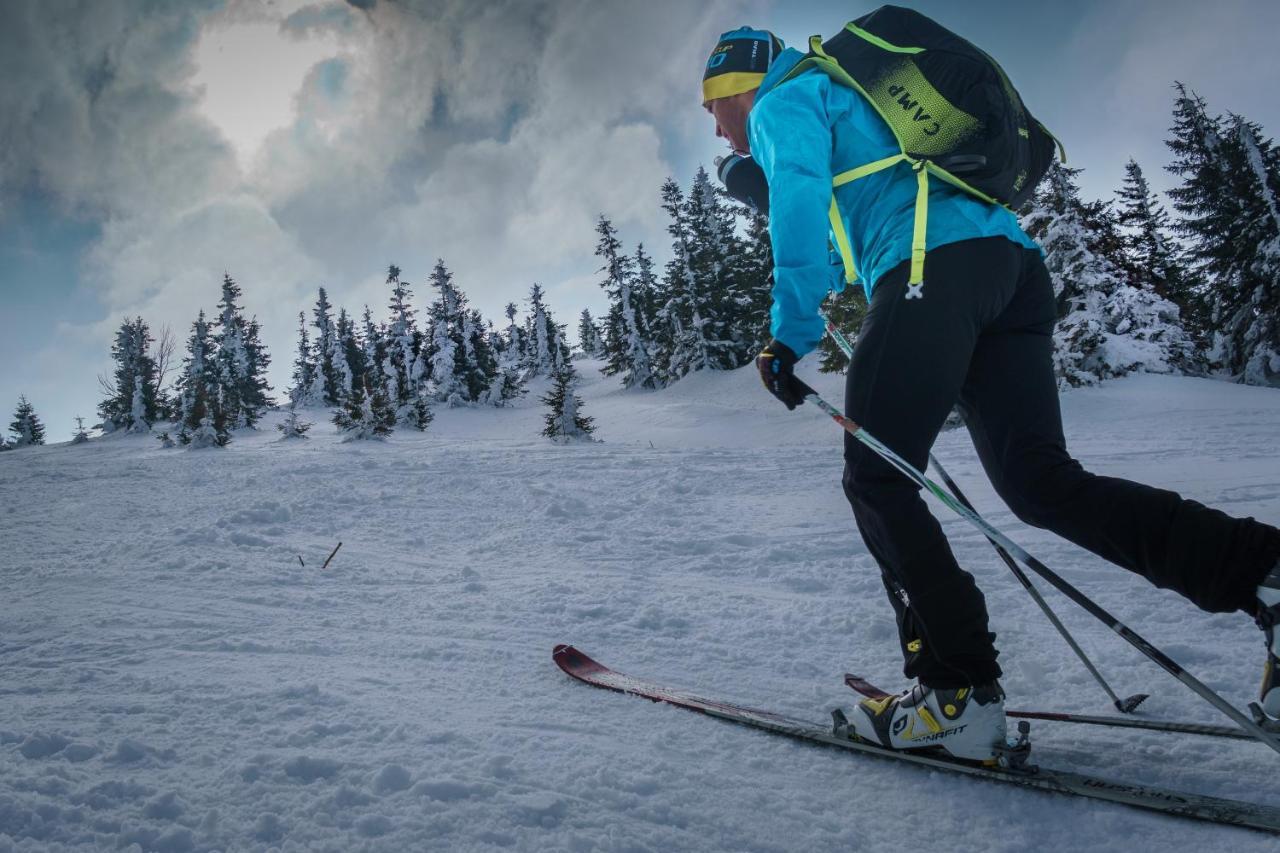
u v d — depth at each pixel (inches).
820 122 64.1
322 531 223.1
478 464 400.5
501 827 56.4
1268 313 908.6
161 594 147.8
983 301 62.7
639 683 90.6
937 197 63.4
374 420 862.5
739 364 1419.8
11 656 108.3
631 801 60.9
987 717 60.3
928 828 56.4
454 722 78.0
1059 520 65.1
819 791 62.5
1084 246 714.2
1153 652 54.7
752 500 253.4
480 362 1779.0
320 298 2196.1
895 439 61.1
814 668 96.6
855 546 171.2
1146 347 695.1
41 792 60.8
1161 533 57.6
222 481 387.9
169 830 55.2
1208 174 1024.2
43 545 221.3
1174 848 51.1
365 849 53.5
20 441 2022.6
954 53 64.2
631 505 252.2
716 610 126.6
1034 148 69.3
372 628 121.6
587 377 2043.6
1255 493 203.0
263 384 2091.5
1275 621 52.8
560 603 134.6
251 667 100.0
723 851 54.3
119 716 79.6
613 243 1823.3
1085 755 65.2
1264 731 51.0
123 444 1153.4
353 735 73.9
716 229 1465.3
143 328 1770.4
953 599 60.1
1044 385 69.4
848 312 740.0
